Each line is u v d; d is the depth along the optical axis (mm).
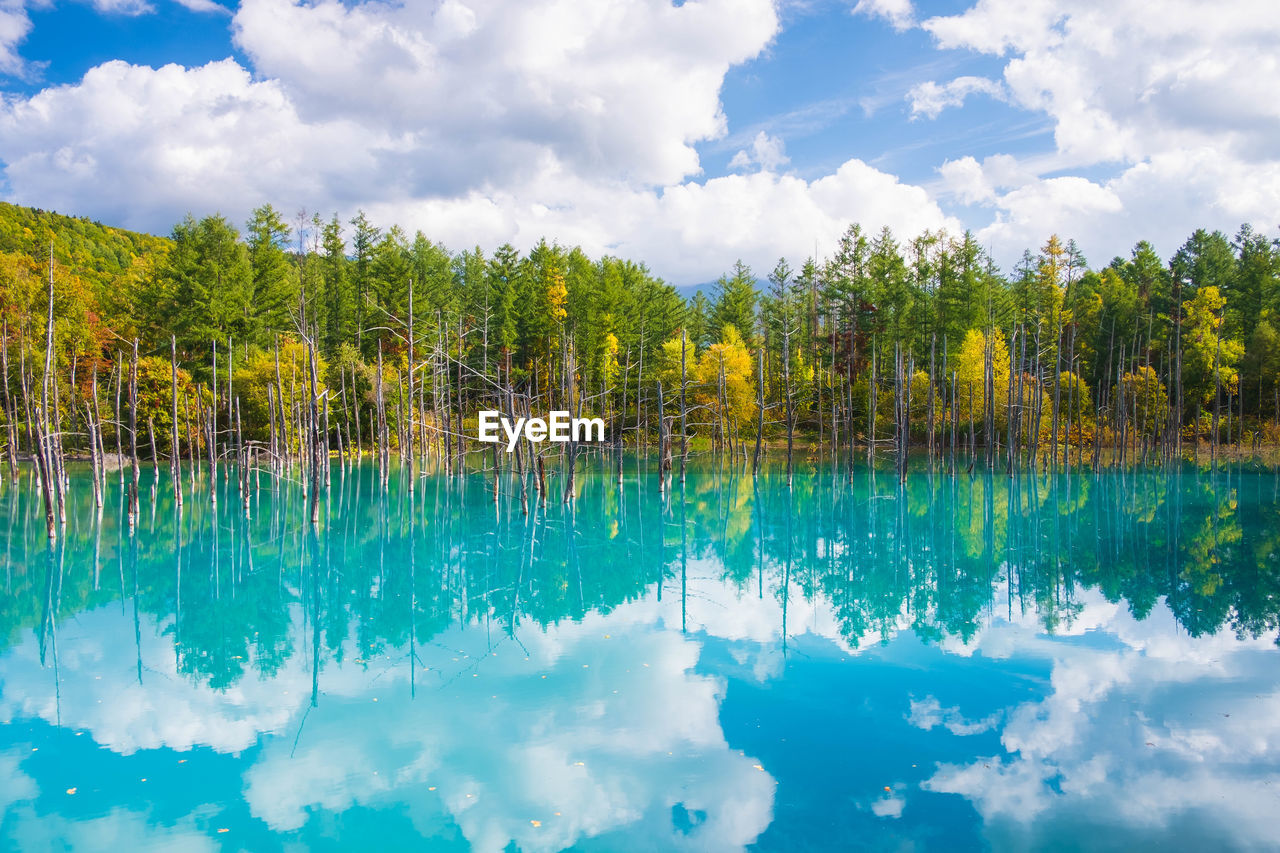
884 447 61406
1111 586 18719
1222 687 11734
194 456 49469
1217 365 48625
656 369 69875
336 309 68062
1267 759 9289
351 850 7332
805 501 35906
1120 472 43906
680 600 17812
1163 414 57375
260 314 59906
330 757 9484
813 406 68500
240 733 10219
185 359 53250
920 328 68500
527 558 22984
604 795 8469
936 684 12008
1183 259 72250
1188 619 15625
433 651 13898
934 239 69312
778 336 78438
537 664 13117
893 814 8031
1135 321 66125
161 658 13523
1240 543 24016
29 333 40812
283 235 68500
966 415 55594
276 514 30750
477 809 8133
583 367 67375
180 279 56125
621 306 75812
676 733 10164
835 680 12211
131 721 10641
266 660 13430
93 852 7316
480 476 46656
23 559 21531
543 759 9406
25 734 10188
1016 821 7836
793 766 9195
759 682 12117
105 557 22047
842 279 68000
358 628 15500
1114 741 9828
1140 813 8031
